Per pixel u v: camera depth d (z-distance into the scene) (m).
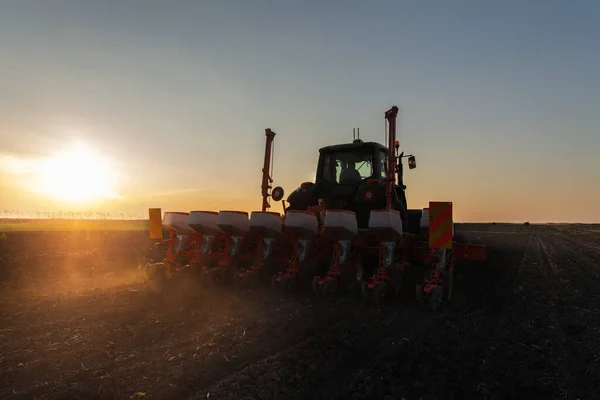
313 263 8.94
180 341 5.22
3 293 8.00
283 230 9.05
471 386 4.21
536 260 14.84
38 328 5.62
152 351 4.85
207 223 9.38
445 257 7.93
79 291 8.21
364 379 4.21
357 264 8.84
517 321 6.61
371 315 6.81
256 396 3.80
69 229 27.00
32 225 30.16
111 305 6.95
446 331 6.09
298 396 3.86
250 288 8.67
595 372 4.45
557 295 8.60
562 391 4.02
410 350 5.14
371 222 7.86
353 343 5.36
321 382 4.20
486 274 11.65
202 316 6.36
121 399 3.66
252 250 9.71
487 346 5.40
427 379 4.34
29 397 3.66
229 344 5.13
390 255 7.98
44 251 15.45
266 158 10.92
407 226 10.13
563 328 6.16
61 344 5.00
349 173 10.19
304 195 10.44
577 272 11.78
